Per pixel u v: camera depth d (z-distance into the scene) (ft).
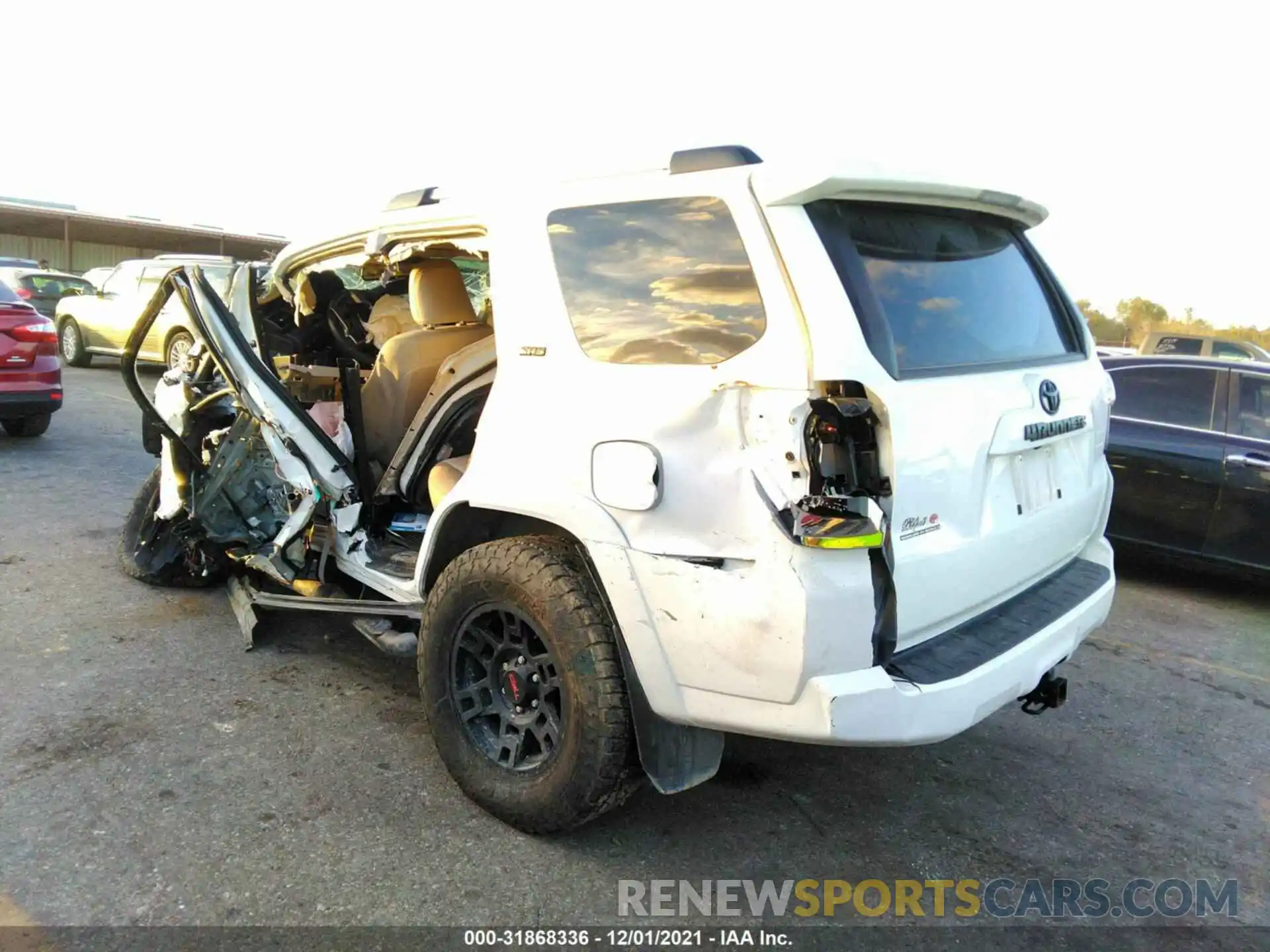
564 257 9.25
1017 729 13.00
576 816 8.95
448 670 9.87
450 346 13.70
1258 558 19.06
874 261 8.41
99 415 33.45
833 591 7.37
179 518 15.34
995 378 9.02
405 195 11.56
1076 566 11.23
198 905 8.19
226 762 10.60
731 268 7.99
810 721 7.55
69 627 14.20
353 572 12.46
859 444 7.50
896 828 10.25
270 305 15.53
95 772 10.24
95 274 60.64
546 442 8.92
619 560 8.26
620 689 8.57
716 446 7.79
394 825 9.57
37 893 8.21
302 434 12.57
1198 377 20.36
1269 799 11.41
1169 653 16.56
